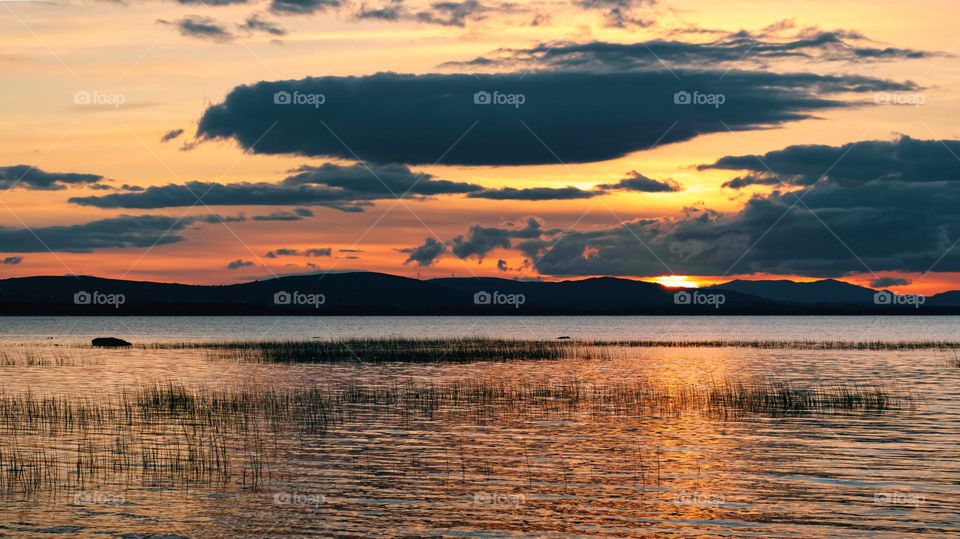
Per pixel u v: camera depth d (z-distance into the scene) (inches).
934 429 1230.9
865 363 2504.9
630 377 2005.4
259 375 2026.3
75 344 3671.3
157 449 1081.4
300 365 2316.7
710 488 887.7
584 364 2409.0
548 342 3535.9
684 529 756.0
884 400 1546.5
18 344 3688.5
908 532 746.8
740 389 1670.8
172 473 957.8
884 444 1116.5
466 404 1485.0
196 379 1931.6
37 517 792.9
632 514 801.6
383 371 2128.4
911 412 1398.9
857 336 5137.8
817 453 1061.1
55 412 1368.1
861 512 804.0
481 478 933.2
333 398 1551.4
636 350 3191.4
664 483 911.0
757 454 1056.2
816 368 2317.9
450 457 1039.0
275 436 1171.3
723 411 1412.4
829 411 1411.2
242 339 4461.1
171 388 1572.3
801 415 1370.6
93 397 1577.3
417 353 2696.9
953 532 746.2
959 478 929.5
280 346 3125.0
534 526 764.6
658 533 746.8
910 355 2920.8
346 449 1083.9
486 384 1803.6
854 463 1002.7
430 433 1200.2
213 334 5506.9
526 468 979.3
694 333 5871.1
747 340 4360.2
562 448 1093.8
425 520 782.5
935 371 2207.2
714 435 1185.4
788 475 946.7
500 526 765.9
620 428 1246.9
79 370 2204.7
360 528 760.3
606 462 1013.2
